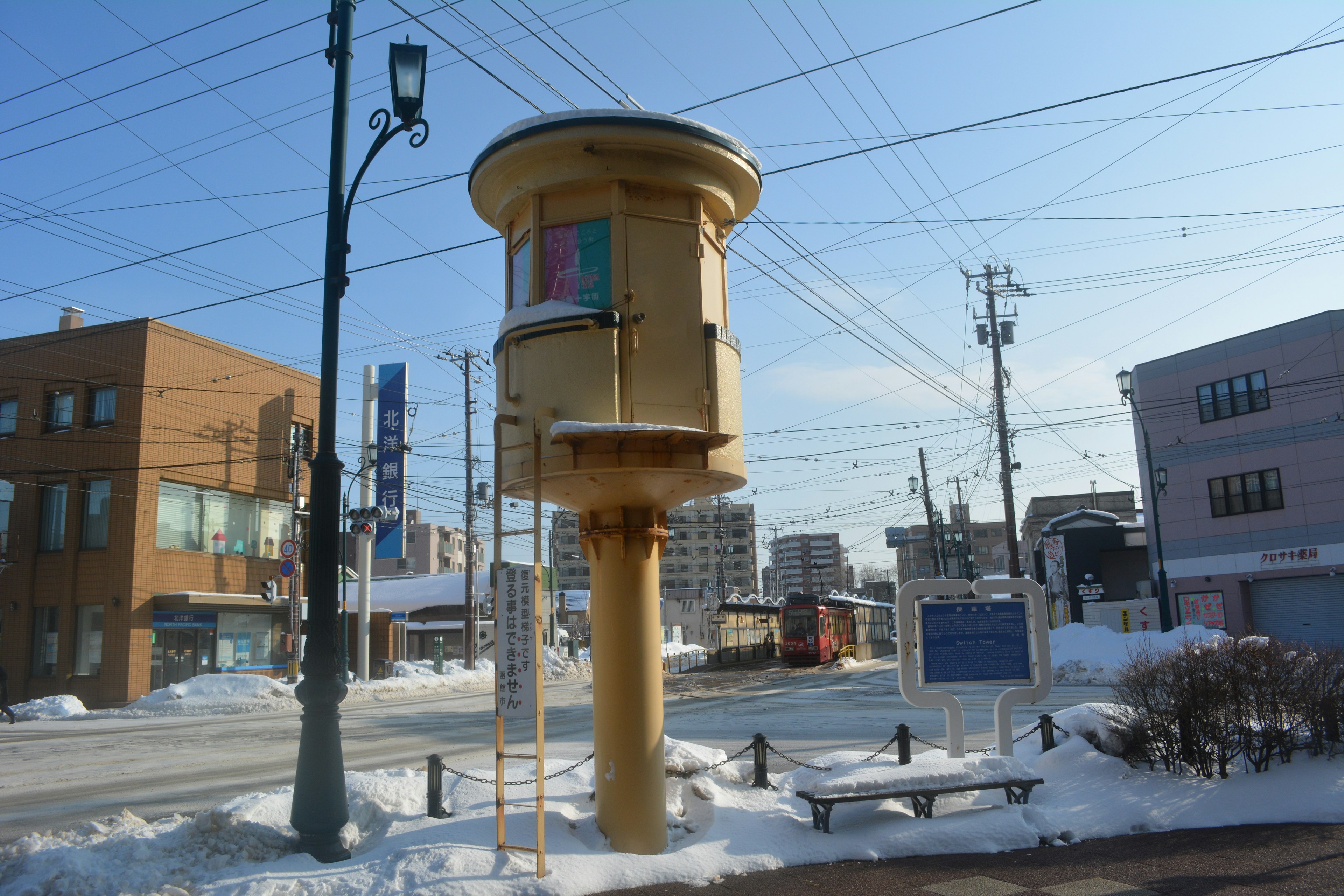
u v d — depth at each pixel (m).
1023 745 11.24
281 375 34.31
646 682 7.45
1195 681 8.85
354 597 37.12
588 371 7.36
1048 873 6.73
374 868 6.50
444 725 19.64
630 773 7.27
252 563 32.56
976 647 9.61
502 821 6.73
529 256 7.92
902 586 9.68
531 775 8.96
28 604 29.30
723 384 7.78
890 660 54.03
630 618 7.52
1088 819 7.98
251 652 32.28
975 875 6.74
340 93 8.55
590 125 7.48
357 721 20.78
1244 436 36.38
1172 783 8.62
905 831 7.55
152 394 29.03
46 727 21.86
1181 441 38.53
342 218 8.38
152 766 13.80
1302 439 34.53
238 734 18.62
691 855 6.96
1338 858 6.77
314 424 35.69
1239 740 8.71
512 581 6.93
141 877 6.33
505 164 7.86
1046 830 7.61
